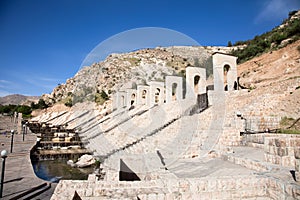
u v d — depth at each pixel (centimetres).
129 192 434
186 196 450
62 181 502
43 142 1692
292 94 1432
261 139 1013
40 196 618
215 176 536
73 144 1708
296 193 402
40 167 1223
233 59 2178
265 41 3912
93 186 472
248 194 478
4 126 2925
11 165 931
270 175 514
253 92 1731
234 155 787
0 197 566
